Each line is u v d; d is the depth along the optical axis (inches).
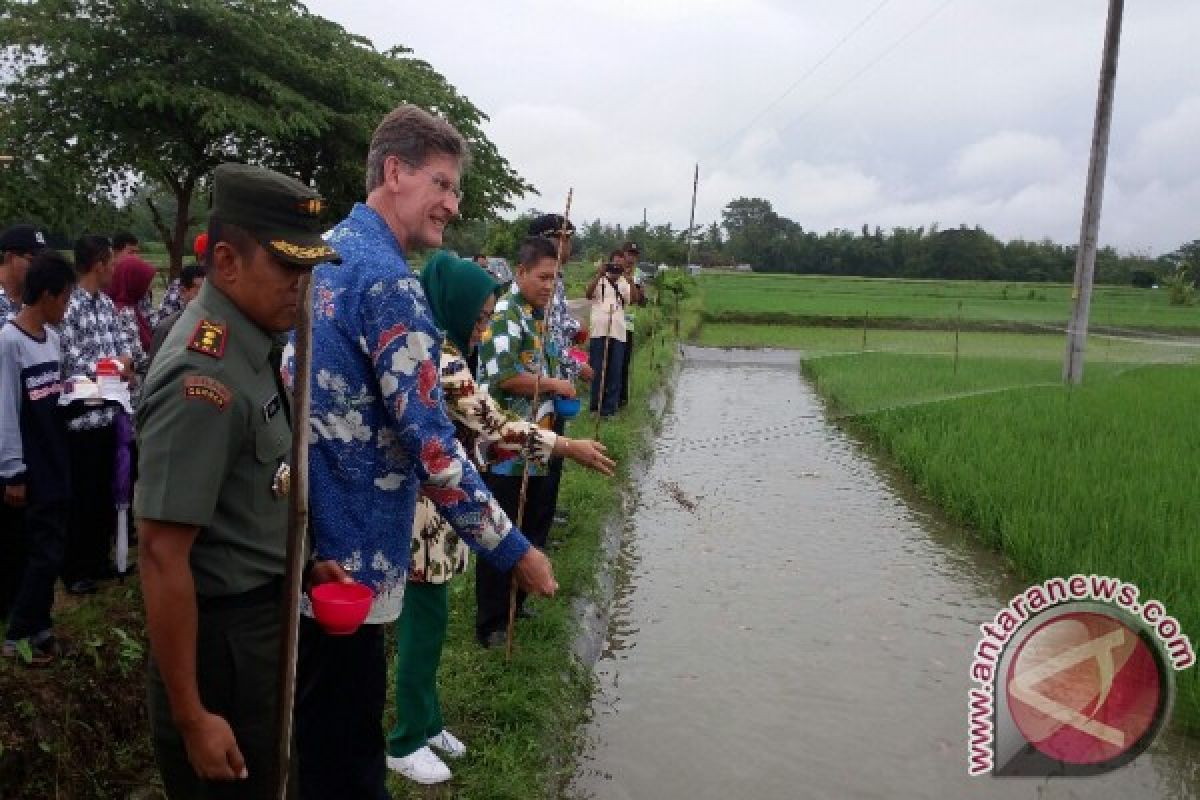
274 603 82.7
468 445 134.3
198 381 73.8
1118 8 516.7
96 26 460.4
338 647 97.0
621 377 436.8
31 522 140.7
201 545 78.3
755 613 232.2
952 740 171.8
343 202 585.3
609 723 176.2
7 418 140.6
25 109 448.1
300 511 74.1
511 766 142.1
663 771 160.2
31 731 122.8
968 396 519.2
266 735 82.8
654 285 1197.1
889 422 458.0
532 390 183.3
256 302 78.7
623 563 266.5
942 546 287.6
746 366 799.1
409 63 714.2
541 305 185.6
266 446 80.1
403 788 133.1
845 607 237.0
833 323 1190.9
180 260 504.1
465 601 200.2
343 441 94.4
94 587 177.2
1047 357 775.7
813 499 342.3
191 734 75.0
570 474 308.5
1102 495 281.7
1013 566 262.5
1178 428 395.9
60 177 452.8
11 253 184.5
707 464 400.2
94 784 128.0
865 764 163.5
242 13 504.1
